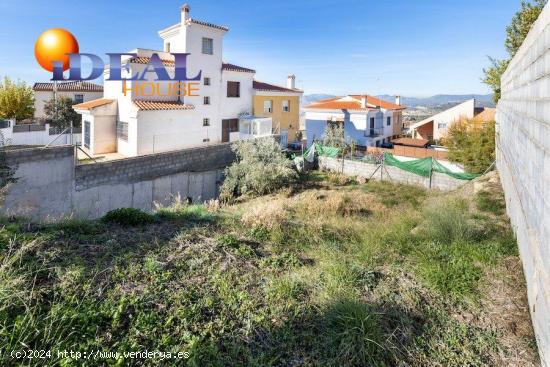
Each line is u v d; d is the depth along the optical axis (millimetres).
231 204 14219
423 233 7203
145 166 14297
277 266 5625
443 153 24656
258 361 3502
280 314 4230
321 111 32406
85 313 3717
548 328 3195
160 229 6727
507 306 4609
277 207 8945
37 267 4430
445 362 3672
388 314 4355
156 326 3754
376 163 18422
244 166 16906
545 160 3662
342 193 14984
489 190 10047
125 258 5102
